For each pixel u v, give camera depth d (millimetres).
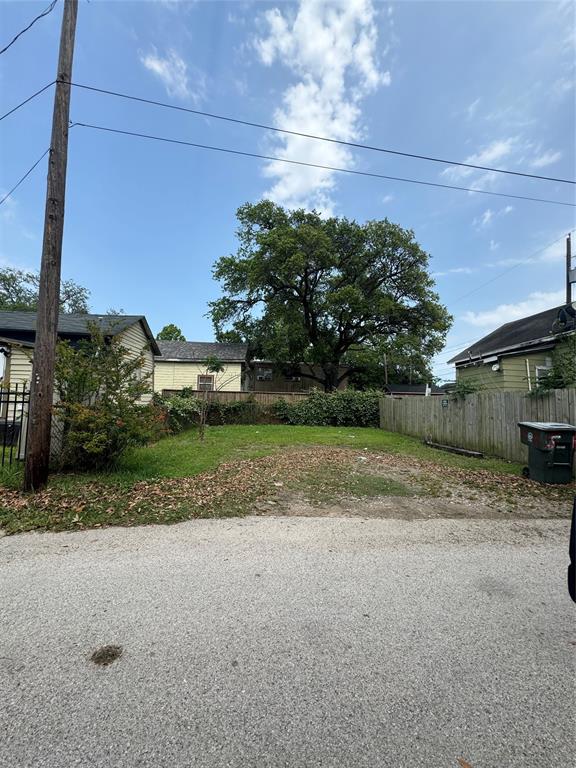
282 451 9398
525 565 3299
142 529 4066
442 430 11289
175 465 7191
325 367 27500
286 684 1876
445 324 25953
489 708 1750
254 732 1607
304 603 2633
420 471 7230
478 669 2004
